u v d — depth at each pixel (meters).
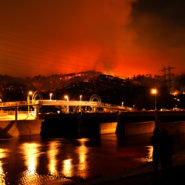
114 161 37.41
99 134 78.25
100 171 30.66
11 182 26.06
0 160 38.28
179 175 15.27
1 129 67.12
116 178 15.88
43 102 117.12
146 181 14.48
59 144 56.97
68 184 24.72
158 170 16.88
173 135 76.06
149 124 85.50
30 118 93.56
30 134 74.38
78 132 80.62
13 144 56.59
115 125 84.00
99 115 84.44
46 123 79.94
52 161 37.41
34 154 43.78
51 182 25.58
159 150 15.71
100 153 44.75
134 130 79.44
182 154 21.31
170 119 95.25
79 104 144.50
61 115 83.62
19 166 33.84
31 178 27.41
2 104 97.62
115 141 62.69
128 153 44.72
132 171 17.20
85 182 16.08
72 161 37.34
